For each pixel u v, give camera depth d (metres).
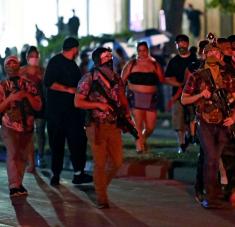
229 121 23.30
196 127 24.12
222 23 73.75
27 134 26.67
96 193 24.70
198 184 25.33
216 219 22.50
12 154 26.48
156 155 33.47
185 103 23.86
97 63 23.88
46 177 31.05
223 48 25.81
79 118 28.75
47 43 61.56
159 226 21.64
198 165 25.08
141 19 83.25
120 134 23.91
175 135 46.03
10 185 26.64
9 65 26.23
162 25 65.44
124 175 31.27
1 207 24.62
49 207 24.61
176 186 28.58
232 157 25.17
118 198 26.11
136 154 33.94
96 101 23.59
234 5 56.47
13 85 26.19
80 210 24.06
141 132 33.22
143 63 32.81
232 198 25.09
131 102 33.03
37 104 26.70
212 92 23.41
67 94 28.69
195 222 22.11
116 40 59.56
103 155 23.86
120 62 47.34
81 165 29.05
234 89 23.58
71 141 28.77
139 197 26.30
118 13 87.06
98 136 23.61
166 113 53.88
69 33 61.50
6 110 26.38
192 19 72.62
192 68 30.34
